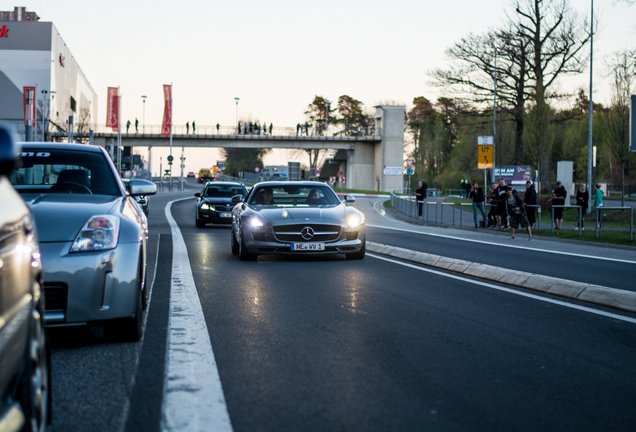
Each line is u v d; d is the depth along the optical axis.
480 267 9.72
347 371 4.16
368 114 108.81
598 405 3.57
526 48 42.72
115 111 68.56
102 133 76.19
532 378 4.08
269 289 7.77
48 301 4.45
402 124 82.81
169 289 7.70
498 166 53.22
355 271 9.72
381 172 83.06
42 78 91.19
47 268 4.41
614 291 7.12
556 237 18.94
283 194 12.03
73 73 111.12
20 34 90.94
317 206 11.57
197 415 3.30
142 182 6.46
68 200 5.13
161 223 22.95
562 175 37.25
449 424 3.21
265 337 5.14
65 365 4.28
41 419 2.35
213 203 20.81
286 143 81.81
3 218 2.12
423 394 3.70
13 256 2.12
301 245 10.68
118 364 4.31
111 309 4.59
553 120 42.47
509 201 18.64
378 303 6.84
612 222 23.20
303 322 5.76
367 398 3.61
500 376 4.11
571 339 5.28
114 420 3.23
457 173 82.94
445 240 17.17
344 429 3.12
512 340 5.19
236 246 12.01
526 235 20.38
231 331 5.35
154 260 11.02
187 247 13.72
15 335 2.02
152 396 3.62
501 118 50.81
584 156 78.69
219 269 9.81
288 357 4.52
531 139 41.12
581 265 11.37
